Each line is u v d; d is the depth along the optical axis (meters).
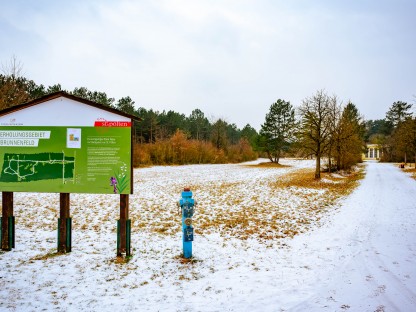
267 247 8.79
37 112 7.96
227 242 9.26
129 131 7.79
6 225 8.10
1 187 8.03
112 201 15.98
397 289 5.92
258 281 6.39
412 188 21.98
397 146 56.78
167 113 85.56
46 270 6.83
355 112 50.97
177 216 12.84
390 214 13.05
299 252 8.33
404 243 8.95
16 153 8.00
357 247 8.65
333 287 6.05
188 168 52.59
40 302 5.38
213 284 6.24
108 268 7.04
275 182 28.17
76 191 7.88
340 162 40.03
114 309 5.17
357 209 14.49
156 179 31.28
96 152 7.83
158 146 61.88
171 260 7.64
